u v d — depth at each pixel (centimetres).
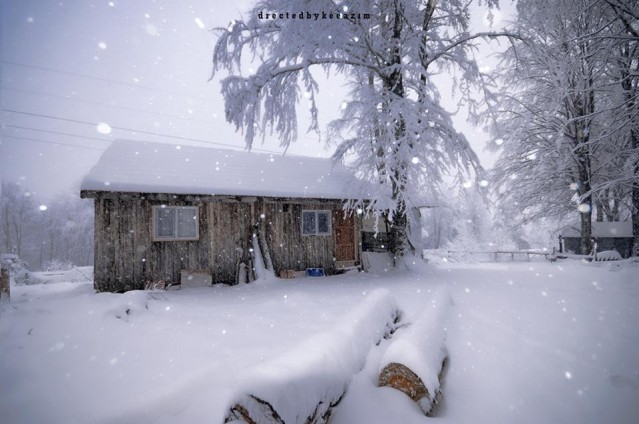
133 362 315
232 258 1066
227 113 1053
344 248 1312
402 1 1080
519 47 1571
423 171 1044
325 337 283
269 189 1078
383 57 1139
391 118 1020
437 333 340
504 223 2125
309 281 1022
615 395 279
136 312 535
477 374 320
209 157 1245
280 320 488
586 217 1647
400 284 884
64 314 485
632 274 917
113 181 877
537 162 1753
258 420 183
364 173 1109
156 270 953
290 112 1130
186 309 595
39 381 273
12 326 423
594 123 1614
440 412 261
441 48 1184
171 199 930
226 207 1075
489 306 590
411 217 1072
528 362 345
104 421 187
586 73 1283
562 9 1095
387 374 271
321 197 1146
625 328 451
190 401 204
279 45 1012
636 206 1534
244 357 319
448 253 2639
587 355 360
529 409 261
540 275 1034
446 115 1072
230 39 1042
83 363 312
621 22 1169
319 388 216
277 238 1160
